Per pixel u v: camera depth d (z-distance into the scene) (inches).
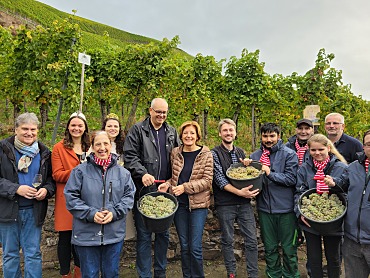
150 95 379.6
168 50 375.6
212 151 144.8
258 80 371.6
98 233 110.9
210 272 161.8
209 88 443.2
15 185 115.8
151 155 136.8
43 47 314.2
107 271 115.3
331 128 153.8
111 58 417.7
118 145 148.3
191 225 134.5
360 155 108.7
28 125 118.6
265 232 138.7
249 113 454.3
